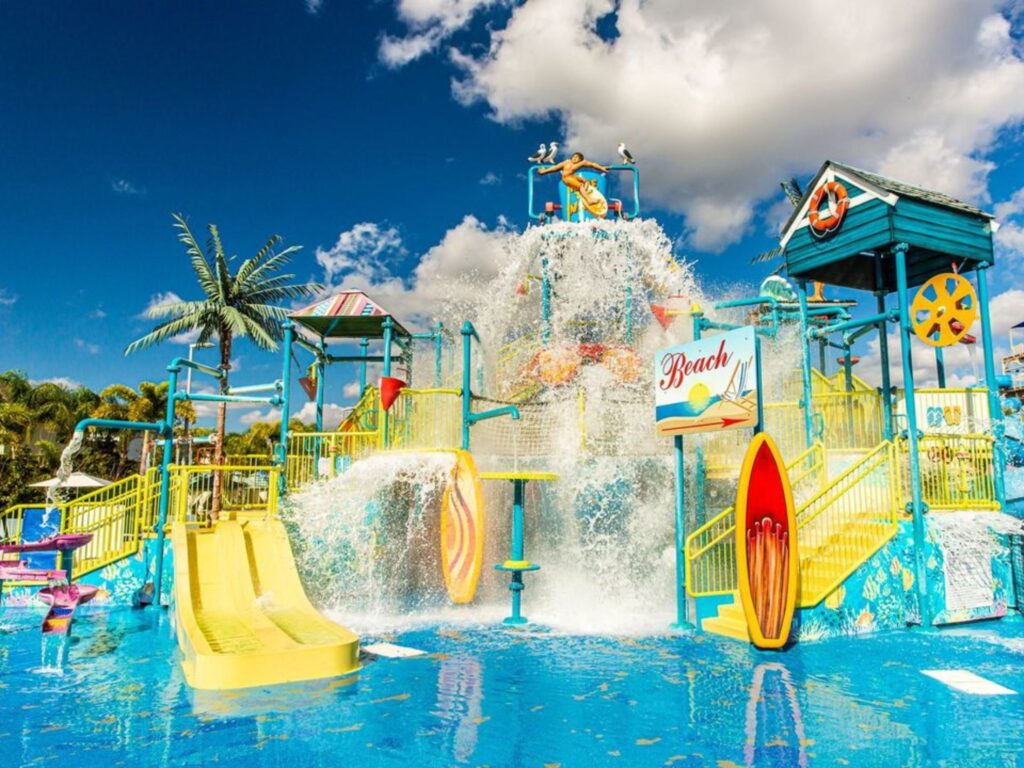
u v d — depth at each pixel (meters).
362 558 12.59
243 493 15.44
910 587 10.51
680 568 10.80
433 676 8.09
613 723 6.48
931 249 11.55
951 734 6.16
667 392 10.77
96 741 6.08
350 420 15.57
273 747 5.93
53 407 43.88
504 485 13.06
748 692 7.39
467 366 12.66
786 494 9.38
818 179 12.41
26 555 12.83
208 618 9.73
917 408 13.02
